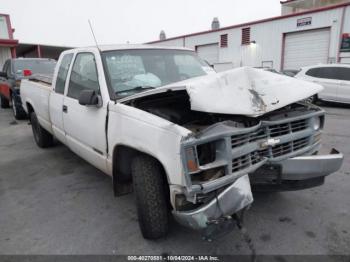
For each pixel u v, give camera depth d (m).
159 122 2.32
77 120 3.57
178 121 2.66
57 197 3.75
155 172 2.52
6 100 11.67
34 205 3.57
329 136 6.36
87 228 3.02
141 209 2.59
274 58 18.83
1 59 17.50
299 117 2.68
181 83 2.54
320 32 16.38
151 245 2.68
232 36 21.25
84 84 3.51
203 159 2.24
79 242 2.79
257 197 3.50
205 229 2.15
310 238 2.70
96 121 3.12
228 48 21.70
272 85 2.56
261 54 19.55
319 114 2.90
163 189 2.57
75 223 3.12
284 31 17.97
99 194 3.80
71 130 3.83
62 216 3.28
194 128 2.55
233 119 2.48
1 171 4.76
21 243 2.81
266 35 19.00
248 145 2.34
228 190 2.18
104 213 3.31
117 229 2.97
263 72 2.71
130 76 3.26
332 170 2.80
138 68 3.40
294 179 2.69
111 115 2.87
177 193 2.19
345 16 15.07
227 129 2.20
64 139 4.24
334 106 10.99
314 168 2.69
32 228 3.06
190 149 2.09
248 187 2.27
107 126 2.92
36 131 5.90
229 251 2.56
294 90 2.59
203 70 3.96
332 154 2.87
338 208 3.22
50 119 4.64
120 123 2.72
